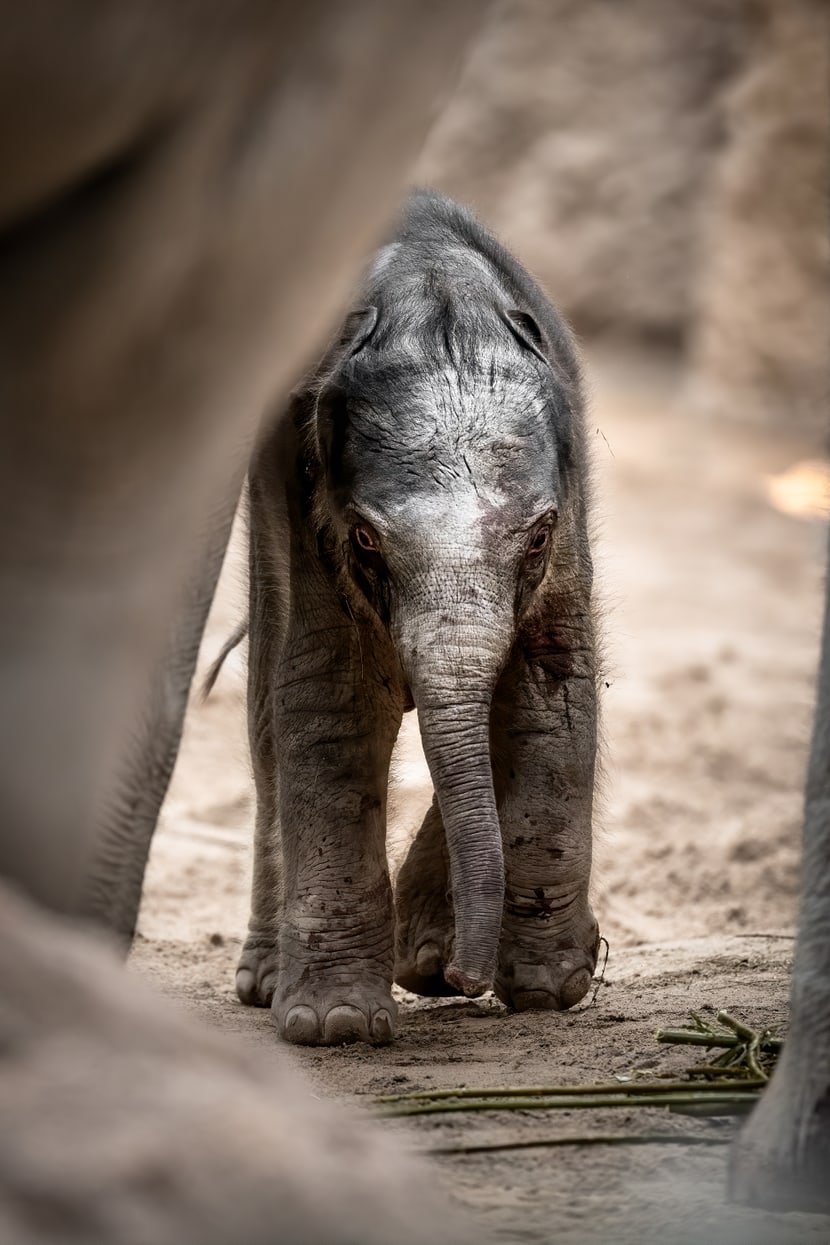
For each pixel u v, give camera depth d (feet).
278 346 15.49
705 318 170.81
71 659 15.87
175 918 47.09
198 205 14.12
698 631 95.40
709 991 33.42
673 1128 22.70
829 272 149.69
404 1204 13.20
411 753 43.19
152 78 13.39
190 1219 12.07
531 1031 30.63
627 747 68.59
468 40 15.16
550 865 32.60
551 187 199.93
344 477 29.63
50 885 16.37
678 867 53.83
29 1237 11.60
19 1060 13.11
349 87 14.37
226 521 28.27
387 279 31.45
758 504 131.13
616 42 200.34
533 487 29.17
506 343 30.58
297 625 31.86
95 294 14.19
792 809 60.80
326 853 31.01
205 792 61.00
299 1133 13.17
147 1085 13.05
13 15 12.59
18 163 13.47
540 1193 19.63
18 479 14.88
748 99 163.73
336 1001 30.22
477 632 28.09
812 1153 18.90
